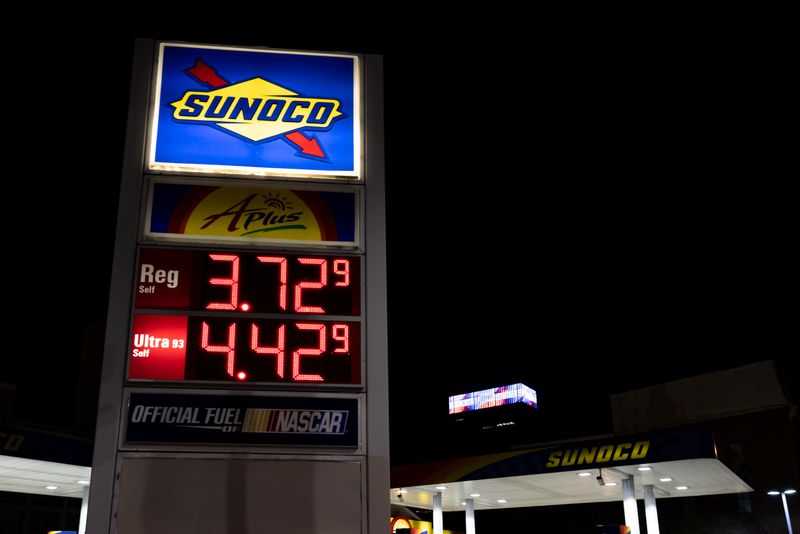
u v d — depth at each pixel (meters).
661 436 17.95
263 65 8.86
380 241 8.18
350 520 7.16
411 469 22.42
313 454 7.29
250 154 8.38
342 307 7.77
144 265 7.60
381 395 7.55
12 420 22.58
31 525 39.28
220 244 7.89
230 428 7.22
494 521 45.31
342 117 8.76
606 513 40.31
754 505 35.84
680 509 38.22
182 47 8.77
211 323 7.45
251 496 7.07
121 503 6.86
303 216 8.19
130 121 8.30
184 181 8.12
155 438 7.08
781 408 35.97
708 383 38.44
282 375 7.39
